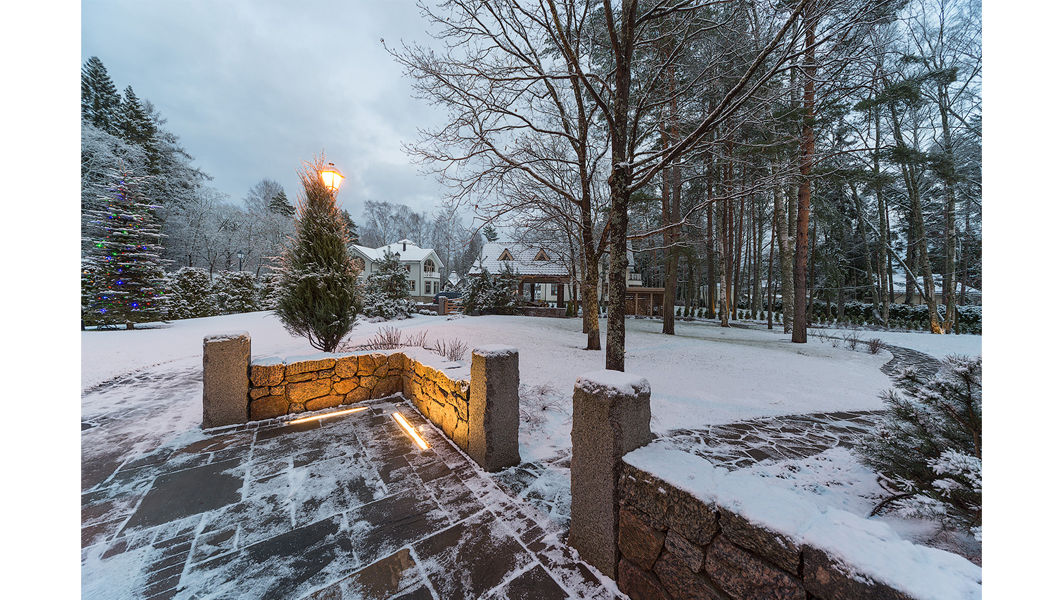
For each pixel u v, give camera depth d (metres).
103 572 1.89
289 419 4.05
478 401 3.10
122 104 23.61
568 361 7.25
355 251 31.59
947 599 0.93
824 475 3.17
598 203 10.08
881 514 2.53
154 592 1.78
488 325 11.95
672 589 1.57
